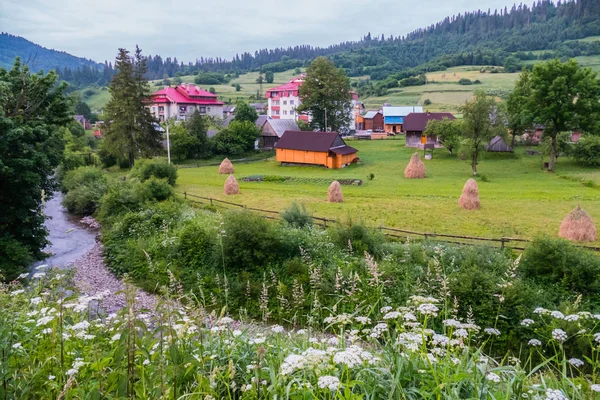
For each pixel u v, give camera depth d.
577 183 39.72
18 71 24.02
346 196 36.44
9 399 4.63
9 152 20.28
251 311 16.70
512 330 13.68
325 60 73.94
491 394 4.41
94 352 5.03
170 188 33.59
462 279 14.97
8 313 5.99
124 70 54.25
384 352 5.46
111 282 20.58
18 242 20.05
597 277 15.14
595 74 48.84
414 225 26.44
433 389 4.50
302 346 6.35
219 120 91.75
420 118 69.31
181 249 21.19
